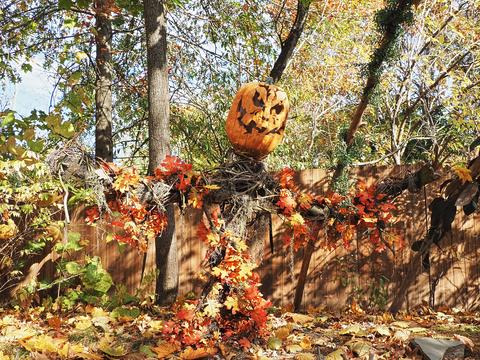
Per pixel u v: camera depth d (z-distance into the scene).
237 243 2.38
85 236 4.23
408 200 3.99
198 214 4.16
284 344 2.68
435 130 6.17
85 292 3.98
